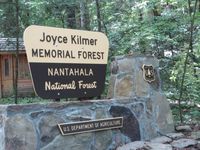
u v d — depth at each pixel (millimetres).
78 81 4891
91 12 10055
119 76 5660
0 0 9289
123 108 5211
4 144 3910
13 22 9680
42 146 4215
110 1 9875
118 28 9023
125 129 5180
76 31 4906
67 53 4777
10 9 9438
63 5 10055
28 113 4145
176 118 7324
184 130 5949
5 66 16078
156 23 8391
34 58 4422
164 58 8758
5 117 3955
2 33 10344
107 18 9688
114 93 5676
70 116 4543
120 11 9836
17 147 3988
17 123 4027
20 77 16062
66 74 4754
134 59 5617
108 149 4910
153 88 5785
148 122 5543
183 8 8594
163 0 8500
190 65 7793
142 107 5496
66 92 4738
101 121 4863
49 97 4543
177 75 7848
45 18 10211
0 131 4023
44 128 4258
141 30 8430
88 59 5039
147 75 5719
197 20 7906
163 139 5340
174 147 4984
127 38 8828
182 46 8586
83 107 4715
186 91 7926
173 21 8414
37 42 4461
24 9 9555
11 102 13469
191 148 4965
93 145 4738
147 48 8812
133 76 5555
